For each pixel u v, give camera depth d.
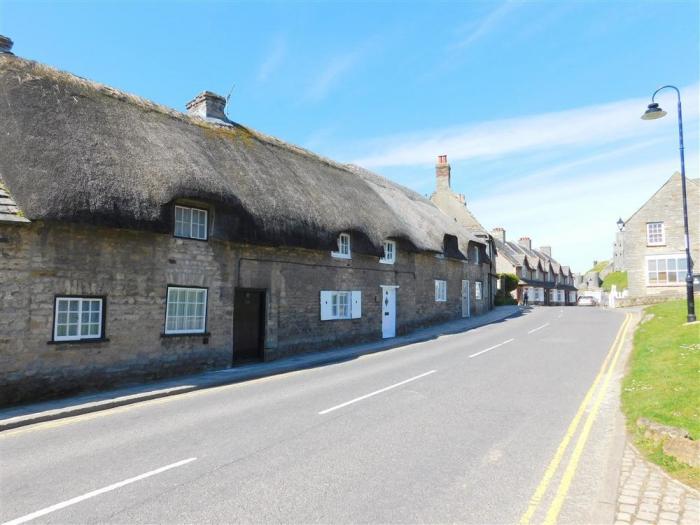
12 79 11.12
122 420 8.33
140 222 10.95
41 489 5.25
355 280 19.77
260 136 18.78
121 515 4.61
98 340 10.82
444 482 5.32
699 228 31.47
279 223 14.73
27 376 9.62
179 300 12.83
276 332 15.77
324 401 9.27
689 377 8.44
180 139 13.79
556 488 5.14
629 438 6.39
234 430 7.41
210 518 4.53
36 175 9.73
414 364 13.58
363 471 5.65
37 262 9.95
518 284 48.78
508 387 10.19
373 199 21.98
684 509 4.38
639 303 32.12
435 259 27.06
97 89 13.17
